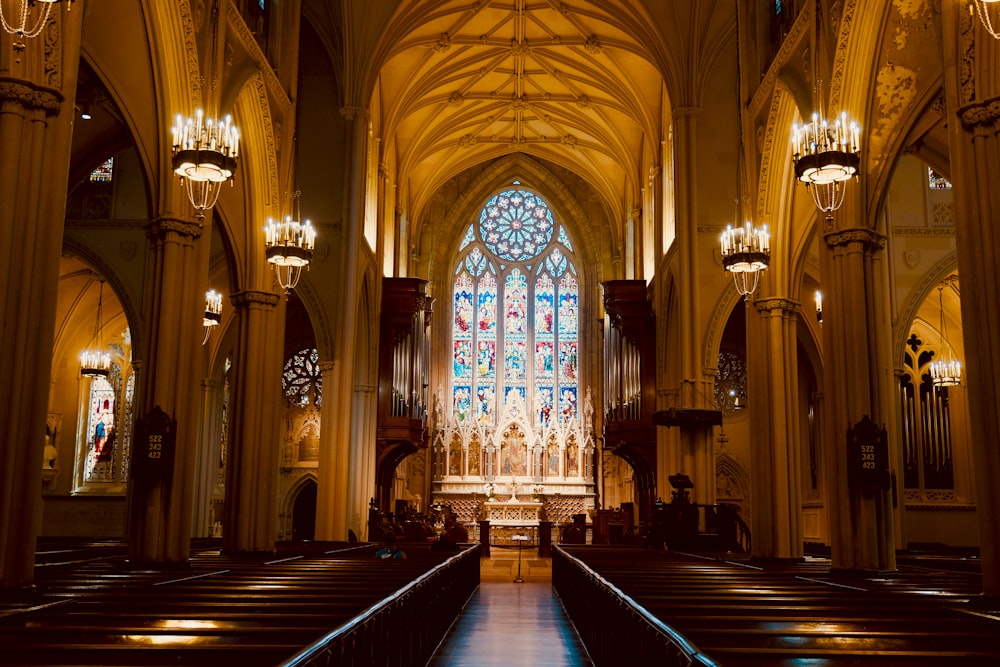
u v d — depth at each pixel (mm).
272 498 19609
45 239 9984
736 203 24344
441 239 41188
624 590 8828
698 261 25500
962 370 28719
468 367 40844
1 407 9500
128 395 32219
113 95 14703
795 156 13836
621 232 39188
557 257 41844
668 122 30203
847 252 15320
